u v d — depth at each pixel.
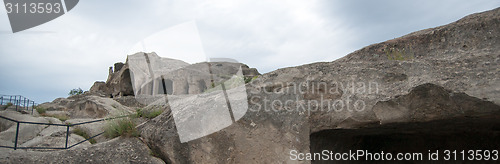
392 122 3.90
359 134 5.20
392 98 3.86
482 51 3.96
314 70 4.76
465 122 4.00
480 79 3.51
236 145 4.55
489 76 3.48
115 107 13.33
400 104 3.82
